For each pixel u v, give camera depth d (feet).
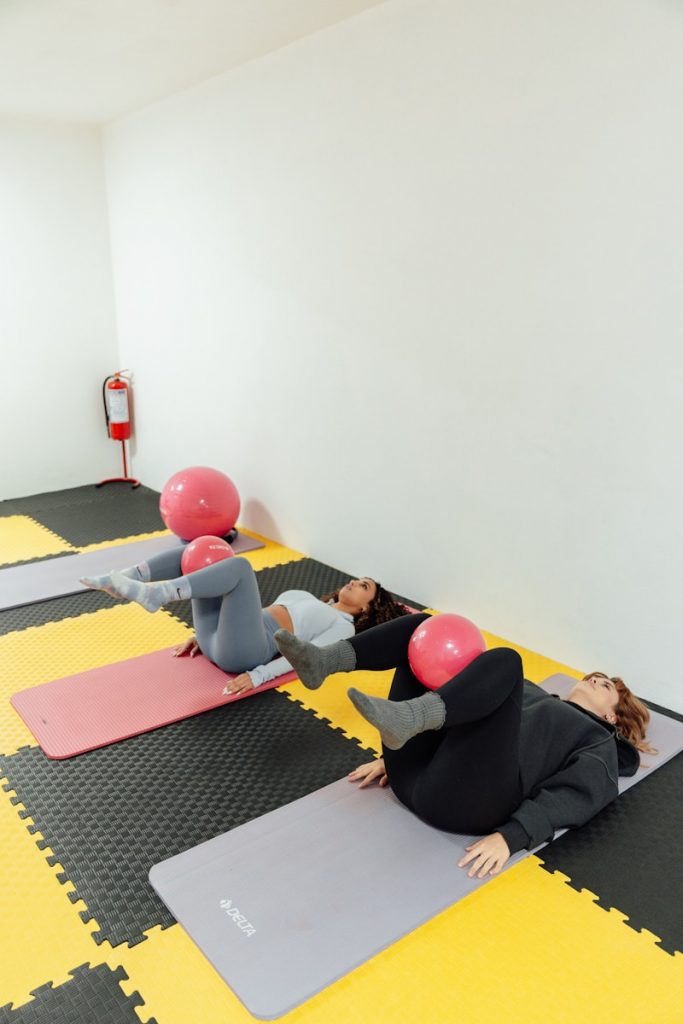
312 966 6.08
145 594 9.08
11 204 17.12
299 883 6.91
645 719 8.85
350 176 12.39
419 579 12.87
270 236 14.11
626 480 9.82
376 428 12.96
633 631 10.15
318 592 13.34
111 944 6.36
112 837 7.61
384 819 7.77
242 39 12.35
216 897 6.75
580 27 9.23
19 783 8.39
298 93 12.89
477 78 10.37
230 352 15.70
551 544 10.81
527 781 7.48
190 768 8.69
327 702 10.09
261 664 10.39
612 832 7.77
